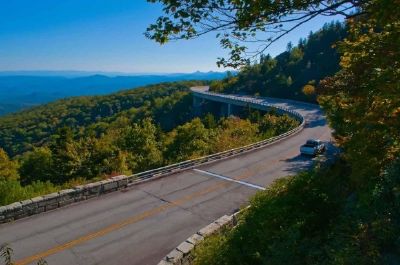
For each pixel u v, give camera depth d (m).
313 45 136.38
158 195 19.30
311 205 10.22
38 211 15.80
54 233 14.05
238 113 97.94
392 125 6.66
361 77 6.69
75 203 17.31
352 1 4.84
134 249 13.12
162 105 141.88
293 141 40.97
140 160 40.62
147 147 42.34
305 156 31.56
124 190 19.78
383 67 5.60
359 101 7.42
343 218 8.17
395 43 5.17
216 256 9.04
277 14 4.90
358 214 7.71
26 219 15.19
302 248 7.52
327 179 12.12
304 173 12.73
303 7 4.84
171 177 23.09
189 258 10.16
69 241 13.47
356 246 6.61
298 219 9.44
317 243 7.66
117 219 15.75
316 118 62.56
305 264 7.07
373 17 4.95
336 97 10.13
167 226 15.27
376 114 6.67
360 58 6.35
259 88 119.19
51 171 37.03
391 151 7.73
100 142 39.81
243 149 33.47
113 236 14.09
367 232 6.96
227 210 17.44
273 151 34.38
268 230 9.27
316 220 9.23
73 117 191.62
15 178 37.34
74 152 37.06
